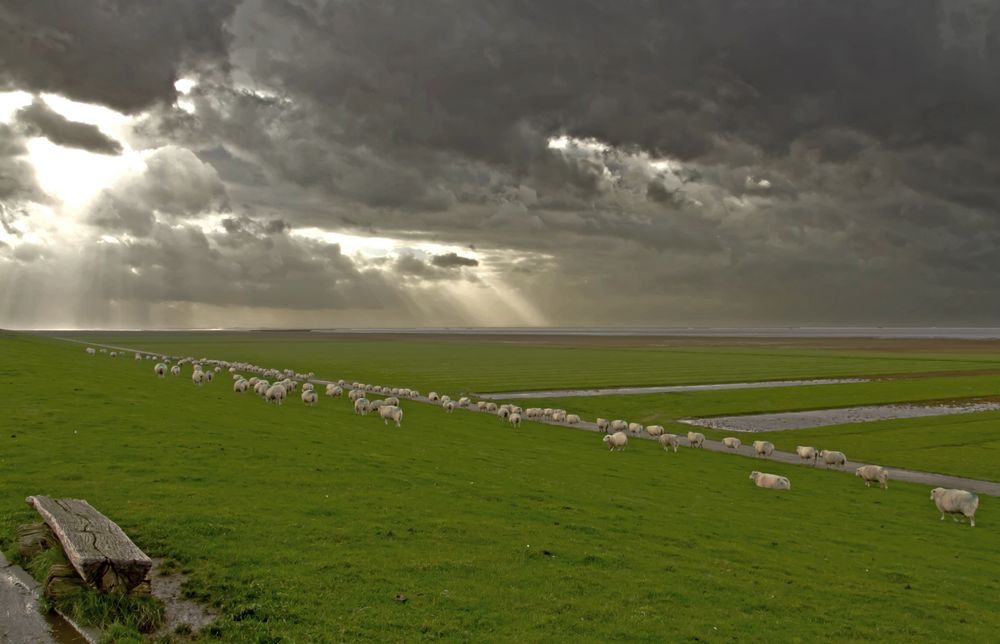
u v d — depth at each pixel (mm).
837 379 119875
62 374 54094
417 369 137875
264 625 13203
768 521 29656
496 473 33031
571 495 29438
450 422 57750
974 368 144375
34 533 16062
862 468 44094
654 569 19438
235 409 46844
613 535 22797
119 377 60500
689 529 25625
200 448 29203
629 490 33250
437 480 28656
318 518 20438
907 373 131500
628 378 118938
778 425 72438
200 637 12664
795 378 120938
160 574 15180
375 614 14172
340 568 16422
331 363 156375
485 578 17016
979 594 21500
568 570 18328
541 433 57156
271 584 15031
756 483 40438
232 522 18891
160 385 58562
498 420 64438
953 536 30703
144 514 18641
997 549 28875
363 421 50562
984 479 48562
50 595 13242
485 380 113125
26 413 33938
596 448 50625
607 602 16359
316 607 14188
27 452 25297
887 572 22797
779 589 19234
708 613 16484
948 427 69375
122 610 13023
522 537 21016
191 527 17969
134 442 28938
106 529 15320
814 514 32750
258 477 24938
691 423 73938
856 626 16953
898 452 57625
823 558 23844
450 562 17812
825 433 67000
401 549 18391
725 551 22859
